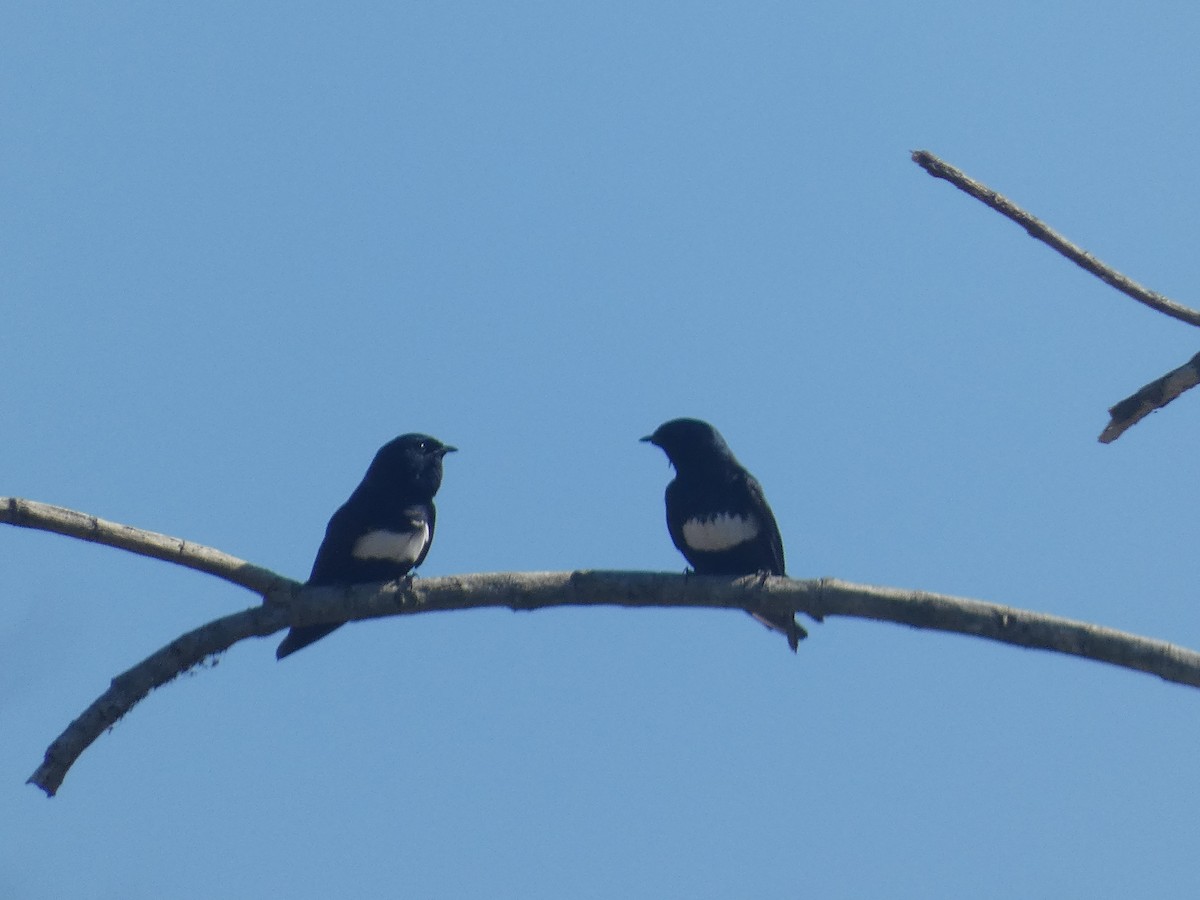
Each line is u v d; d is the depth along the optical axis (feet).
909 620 35.91
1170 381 36.01
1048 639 34.40
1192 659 33.42
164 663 37.99
